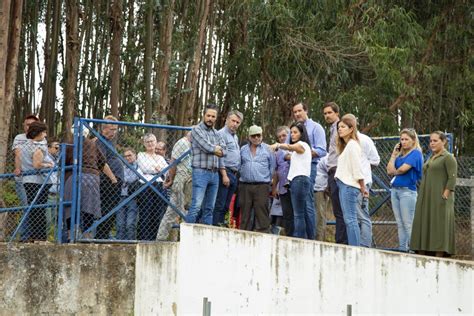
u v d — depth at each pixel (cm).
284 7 2145
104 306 1160
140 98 2312
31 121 1253
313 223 1127
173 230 1215
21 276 1142
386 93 2275
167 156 1276
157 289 1134
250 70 2256
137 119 2319
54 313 1147
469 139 2638
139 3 2319
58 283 1151
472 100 2530
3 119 1340
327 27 2273
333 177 1105
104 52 2345
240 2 2223
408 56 2264
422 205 1081
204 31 2092
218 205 1184
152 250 1147
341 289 985
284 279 1012
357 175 1044
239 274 1041
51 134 2192
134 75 2309
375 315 973
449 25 2428
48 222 1207
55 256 1152
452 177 1063
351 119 1055
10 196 1248
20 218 1210
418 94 2456
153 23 2188
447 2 2439
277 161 1193
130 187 1194
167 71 1909
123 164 1194
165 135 1280
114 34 1945
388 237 1291
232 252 1048
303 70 2236
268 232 1178
